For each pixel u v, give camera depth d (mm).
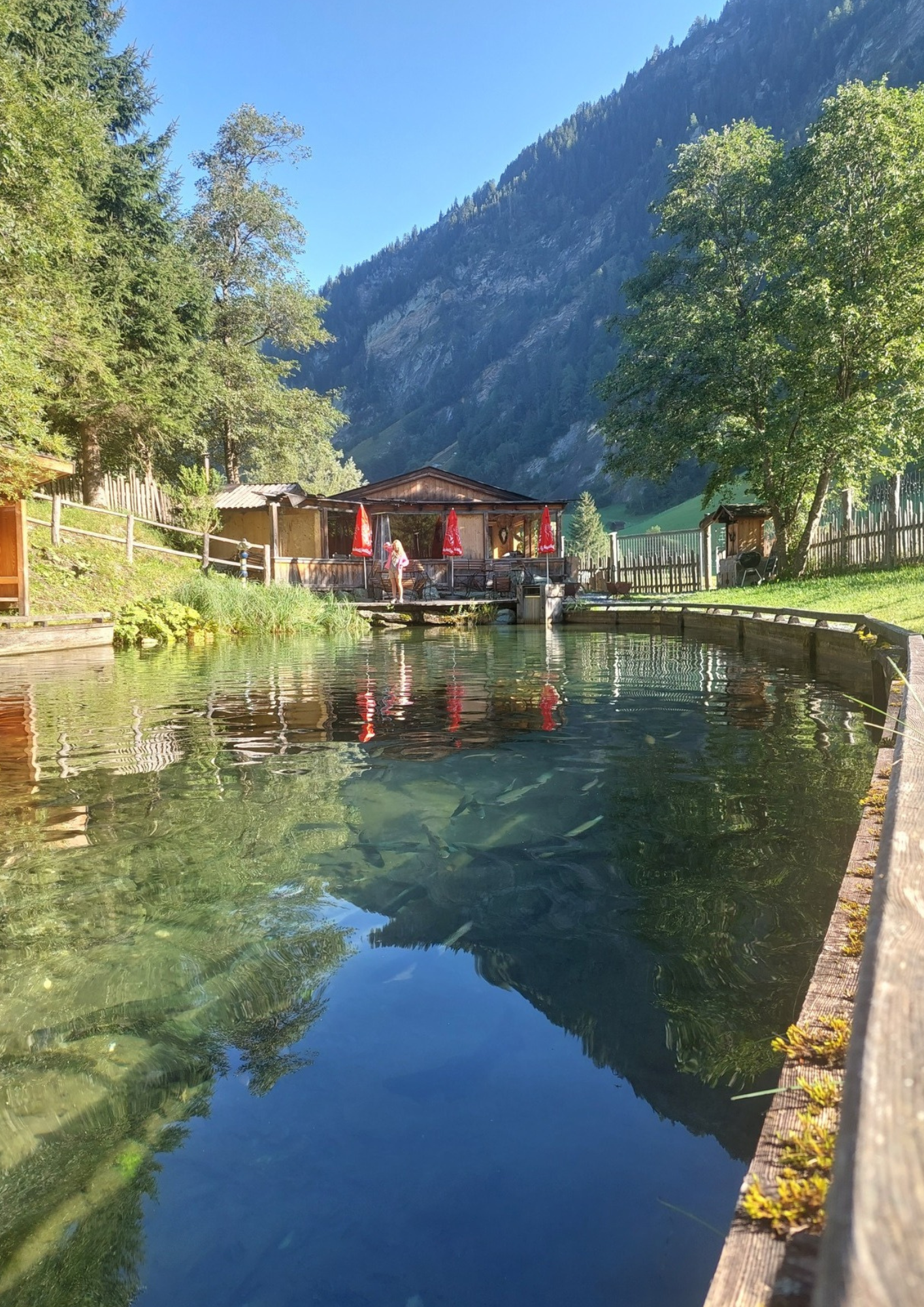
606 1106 1569
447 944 2283
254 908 2547
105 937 2354
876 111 18109
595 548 76812
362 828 3332
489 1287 1168
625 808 3523
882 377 18203
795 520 22516
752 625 11492
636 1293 1136
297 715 6199
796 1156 982
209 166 32188
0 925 2447
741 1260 826
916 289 17562
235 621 16109
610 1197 1340
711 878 2711
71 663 10750
